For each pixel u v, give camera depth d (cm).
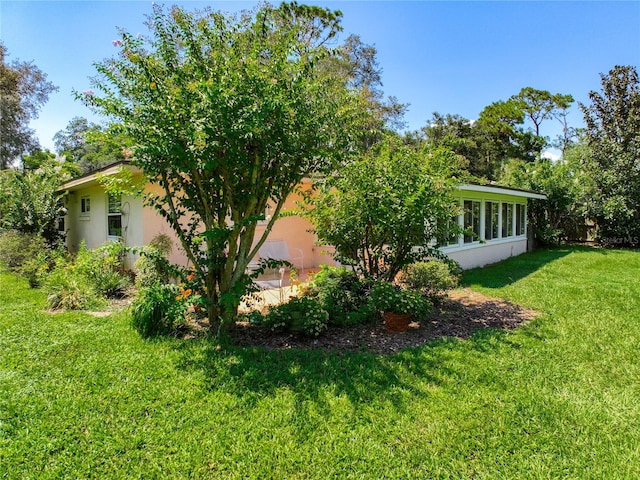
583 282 811
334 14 1585
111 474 231
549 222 1542
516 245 1349
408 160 593
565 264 1080
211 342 425
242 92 386
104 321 506
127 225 845
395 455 249
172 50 414
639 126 1539
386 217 547
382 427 276
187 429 273
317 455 248
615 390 334
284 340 448
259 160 439
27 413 289
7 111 2052
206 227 459
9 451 248
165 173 429
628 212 1427
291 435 267
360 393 321
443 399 313
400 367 369
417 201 533
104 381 338
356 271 649
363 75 2153
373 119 583
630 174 1456
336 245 625
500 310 593
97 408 297
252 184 440
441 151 636
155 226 789
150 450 252
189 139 380
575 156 1681
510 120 3350
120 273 780
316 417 287
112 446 254
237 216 459
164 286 475
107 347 412
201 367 366
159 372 355
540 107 3331
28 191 1093
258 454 249
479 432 271
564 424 283
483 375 356
